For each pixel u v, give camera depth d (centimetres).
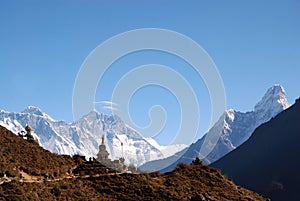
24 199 5641
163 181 7662
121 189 7050
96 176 7444
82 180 7250
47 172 7269
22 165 7181
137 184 7250
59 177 7275
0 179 6419
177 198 6969
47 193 6150
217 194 7662
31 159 7556
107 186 7119
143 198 6862
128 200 6750
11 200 5534
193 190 7550
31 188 6100
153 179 7656
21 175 6806
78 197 6412
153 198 6888
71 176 7469
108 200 6631
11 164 7019
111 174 7562
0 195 5631
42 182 6625
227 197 7619
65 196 6297
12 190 5831
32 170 7138
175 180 7794
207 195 7181
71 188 6650
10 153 7444
